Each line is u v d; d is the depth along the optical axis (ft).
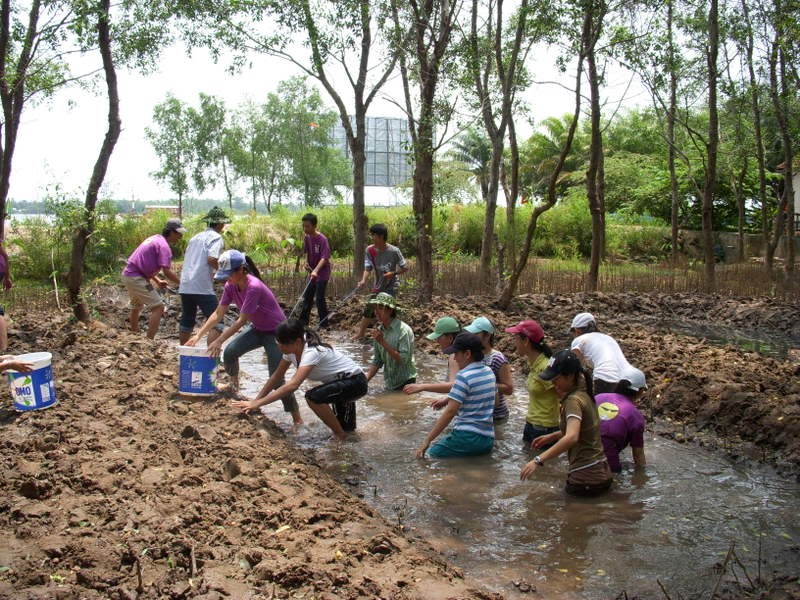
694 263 85.30
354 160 52.37
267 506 15.81
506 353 35.12
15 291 48.39
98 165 37.27
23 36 38.29
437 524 16.84
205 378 23.24
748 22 57.93
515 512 17.57
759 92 63.31
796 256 93.76
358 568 13.57
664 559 15.26
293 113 144.87
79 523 14.12
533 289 57.06
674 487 19.29
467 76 44.32
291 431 23.39
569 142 41.22
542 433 21.85
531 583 14.15
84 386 23.76
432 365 33.71
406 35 46.42
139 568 12.05
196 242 31.53
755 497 18.71
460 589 13.03
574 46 41.37
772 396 25.22
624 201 118.73
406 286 53.98
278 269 67.31
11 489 15.34
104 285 54.54
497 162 52.31
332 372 22.66
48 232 60.44
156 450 18.56
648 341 36.55
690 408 25.67
